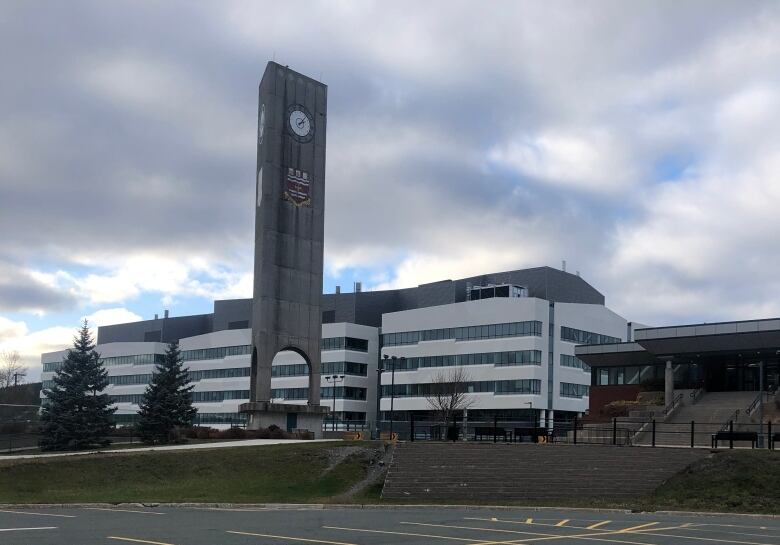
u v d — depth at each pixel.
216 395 126.12
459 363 99.56
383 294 123.12
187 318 148.38
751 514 23.70
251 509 24.91
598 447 33.50
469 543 15.28
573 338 98.31
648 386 61.47
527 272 106.75
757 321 52.06
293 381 115.75
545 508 25.36
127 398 137.62
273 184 55.91
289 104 57.56
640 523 20.64
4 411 88.25
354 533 16.89
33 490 30.44
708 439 44.78
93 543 14.56
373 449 35.25
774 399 49.84
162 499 27.00
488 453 32.78
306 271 56.59
